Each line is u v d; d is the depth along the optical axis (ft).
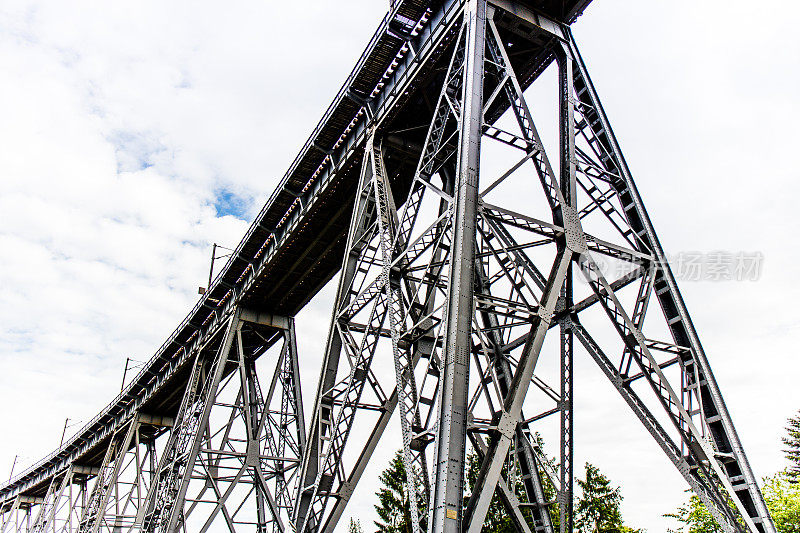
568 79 56.90
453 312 43.42
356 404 61.87
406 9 64.13
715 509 43.78
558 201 50.67
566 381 50.52
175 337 124.47
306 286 103.60
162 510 98.02
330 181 80.23
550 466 51.49
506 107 67.82
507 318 57.88
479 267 59.98
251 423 103.45
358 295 65.36
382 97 72.43
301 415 102.68
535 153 51.44
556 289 47.52
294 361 107.04
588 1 59.52
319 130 79.82
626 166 55.52
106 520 140.87
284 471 100.12
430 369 55.26
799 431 136.05
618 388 47.91
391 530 129.29
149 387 143.33
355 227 68.90
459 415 40.52
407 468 47.11
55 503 185.06
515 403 43.57
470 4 56.29
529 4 59.31
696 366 48.01
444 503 37.91
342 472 61.31
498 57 55.01
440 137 57.88
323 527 59.21
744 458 44.06
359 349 62.59
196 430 98.22
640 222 53.36
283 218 95.14
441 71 63.98
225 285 110.52
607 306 49.55
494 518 120.47
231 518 94.38
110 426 164.66
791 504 93.50
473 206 46.98
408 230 63.05
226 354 103.30
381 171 68.18
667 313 51.01
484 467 41.75
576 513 140.26
